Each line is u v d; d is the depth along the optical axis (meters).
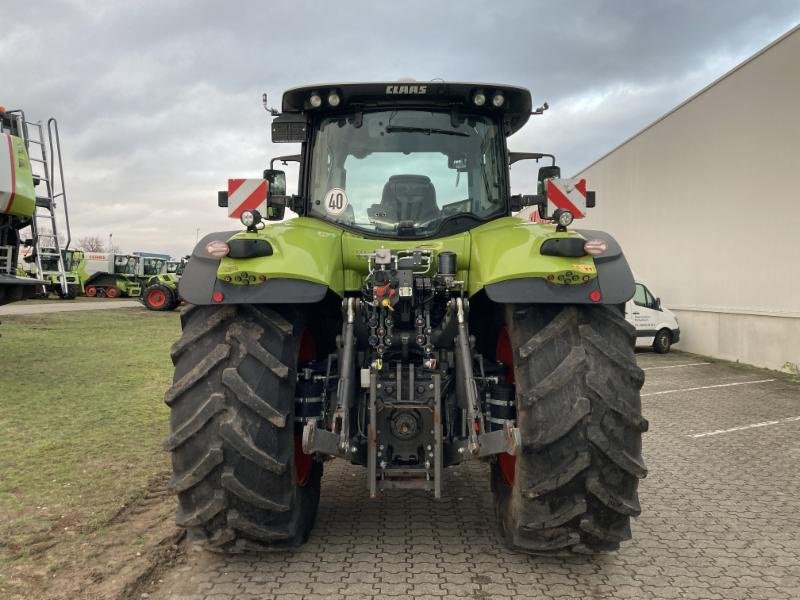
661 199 15.84
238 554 3.36
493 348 3.81
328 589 2.98
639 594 2.98
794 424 6.95
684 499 4.41
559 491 2.88
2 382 8.38
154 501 4.12
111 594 2.89
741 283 12.59
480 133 3.92
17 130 9.21
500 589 3.00
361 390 3.31
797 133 10.85
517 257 2.98
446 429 3.28
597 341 2.92
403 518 3.90
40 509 3.95
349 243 3.54
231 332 2.96
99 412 6.66
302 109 3.89
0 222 8.99
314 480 3.66
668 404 8.20
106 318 19.78
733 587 3.08
